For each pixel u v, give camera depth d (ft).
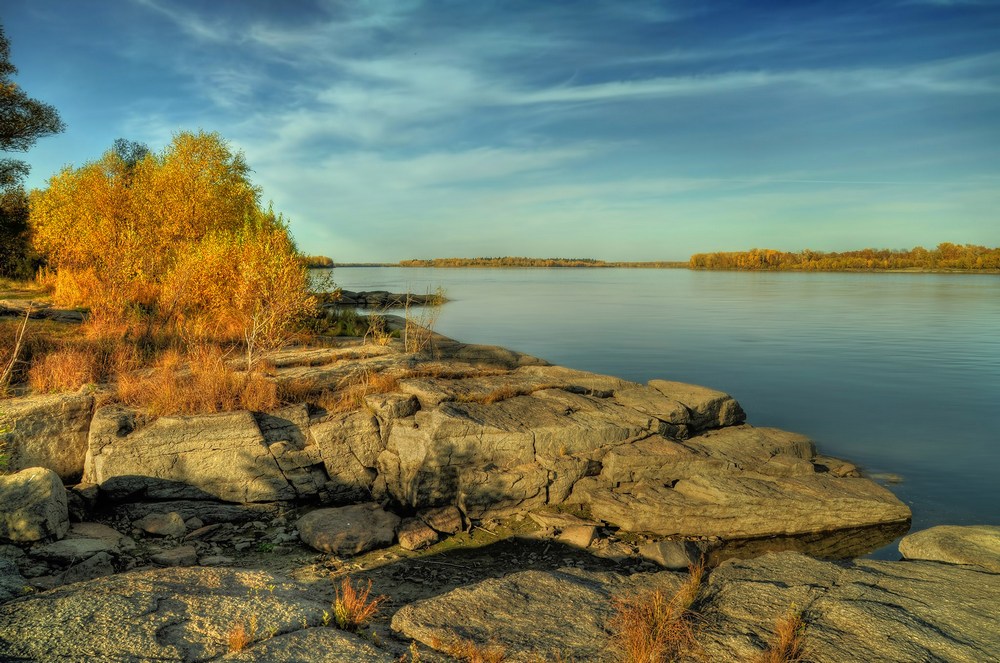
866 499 31.71
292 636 14.44
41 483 25.75
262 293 47.32
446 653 15.44
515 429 33.68
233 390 34.60
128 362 39.83
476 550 28.60
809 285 325.83
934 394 61.67
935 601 18.51
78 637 13.56
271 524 30.55
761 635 16.47
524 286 326.65
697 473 34.01
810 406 56.85
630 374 71.20
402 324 83.30
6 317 55.01
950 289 278.05
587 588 19.66
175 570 17.57
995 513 33.19
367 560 26.94
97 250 71.41
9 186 112.27
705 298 218.59
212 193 84.53
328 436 33.88
